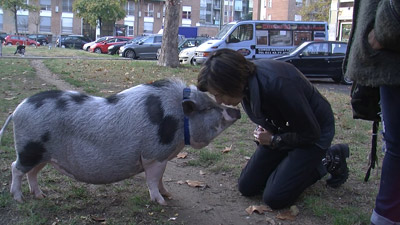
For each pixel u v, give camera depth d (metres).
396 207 2.64
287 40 20.94
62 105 3.40
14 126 3.45
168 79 3.61
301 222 3.62
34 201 3.71
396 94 2.50
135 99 3.43
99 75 12.40
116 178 3.51
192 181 4.41
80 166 3.41
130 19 63.56
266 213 3.77
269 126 3.64
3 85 9.69
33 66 14.93
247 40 20.44
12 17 59.06
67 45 42.59
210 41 20.50
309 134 3.44
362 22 2.51
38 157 3.46
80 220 3.45
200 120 3.40
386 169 2.66
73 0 60.66
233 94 3.15
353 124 7.26
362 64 2.50
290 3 54.25
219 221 3.59
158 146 3.42
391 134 2.61
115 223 3.41
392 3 2.24
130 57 27.88
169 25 16.11
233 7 79.69
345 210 3.79
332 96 11.02
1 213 3.49
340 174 4.27
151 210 3.67
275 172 3.84
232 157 5.29
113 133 3.35
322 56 16.08
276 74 3.28
